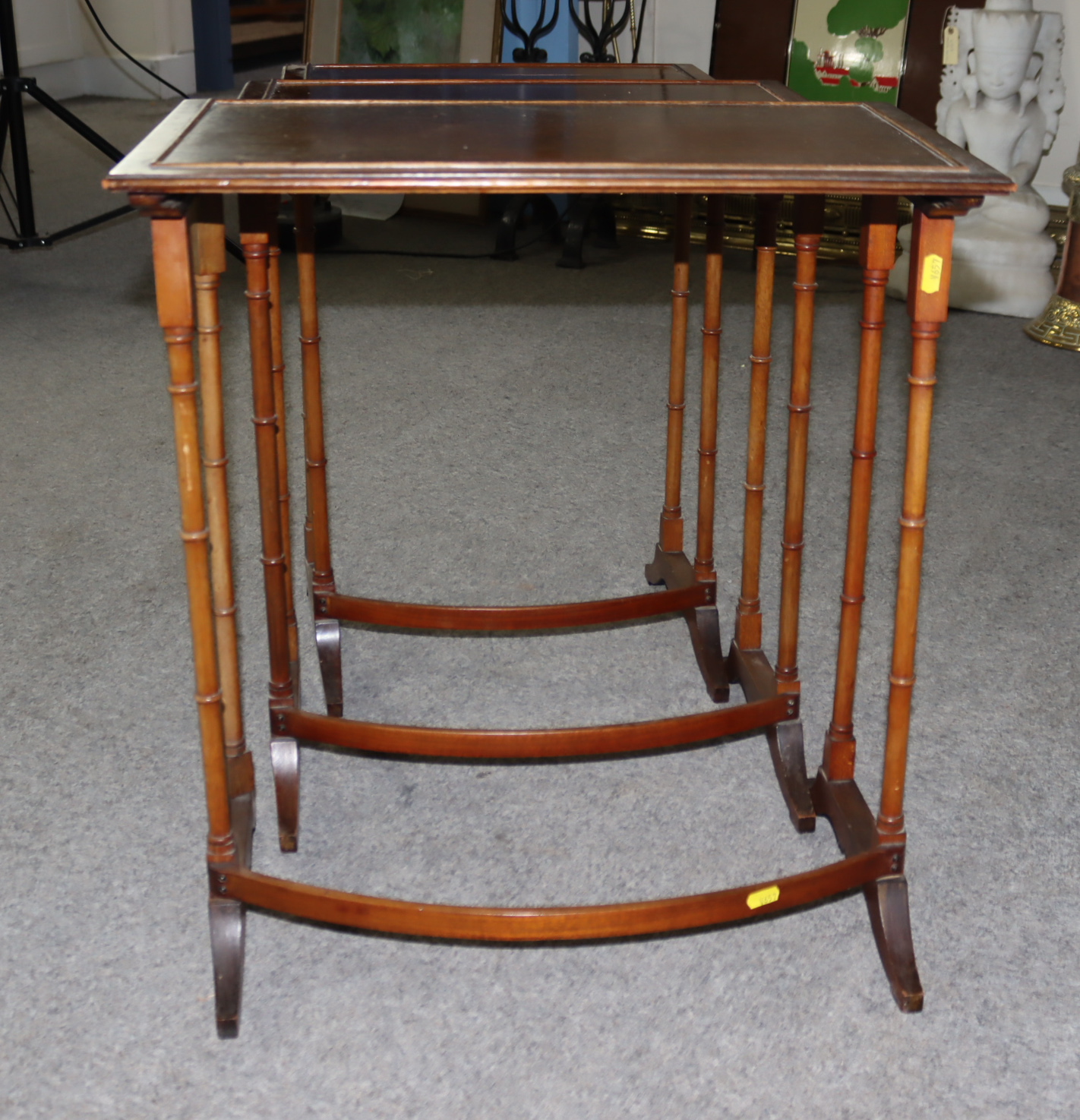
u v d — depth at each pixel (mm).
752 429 1747
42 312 3604
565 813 1667
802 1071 1289
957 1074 1285
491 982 1404
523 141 1253
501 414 2971
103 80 6891
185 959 1422
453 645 2064
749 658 1847
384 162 1135
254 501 2490
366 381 3150
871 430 1403
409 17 4422
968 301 3783
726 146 1241
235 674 1484
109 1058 1295
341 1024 1345
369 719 1856
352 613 1880
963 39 3668
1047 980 1401
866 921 1489
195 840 1604
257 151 1179
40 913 1479
